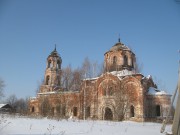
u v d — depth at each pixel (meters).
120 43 52.66
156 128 20.00
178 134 11.45
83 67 58.38
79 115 47.72
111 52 51.38
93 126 16.16
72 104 51.59
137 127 19.27
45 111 51.25
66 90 59.56
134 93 43.53
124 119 40.72
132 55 51.12
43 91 58.78
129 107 42.56
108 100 44.84
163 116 43.34
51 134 11.15
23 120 16.25
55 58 60.47
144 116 42.31
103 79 46.66
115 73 47.47
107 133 13.14
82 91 49.72
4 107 69.75
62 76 61.16
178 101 11.05
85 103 47.19
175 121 11.36
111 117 44.19
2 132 10.41
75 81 59.78
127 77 44.41
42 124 14.57
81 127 14.83
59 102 53.34
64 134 11.53
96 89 47.06
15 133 10.52
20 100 97.94
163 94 44.59
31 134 10.62
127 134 13.48
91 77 51.84
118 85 44.31
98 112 45.91
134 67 50.78
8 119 16.16
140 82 43.62
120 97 40.94
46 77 59.91
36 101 60.03
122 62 49.94
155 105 45.00
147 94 45.94
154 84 50.94
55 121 17.78
